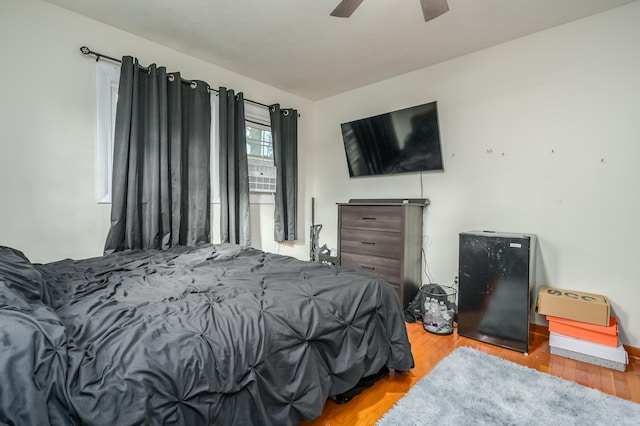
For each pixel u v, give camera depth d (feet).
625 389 5.47
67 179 7.02
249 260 6.91
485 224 8.80
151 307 3.91
